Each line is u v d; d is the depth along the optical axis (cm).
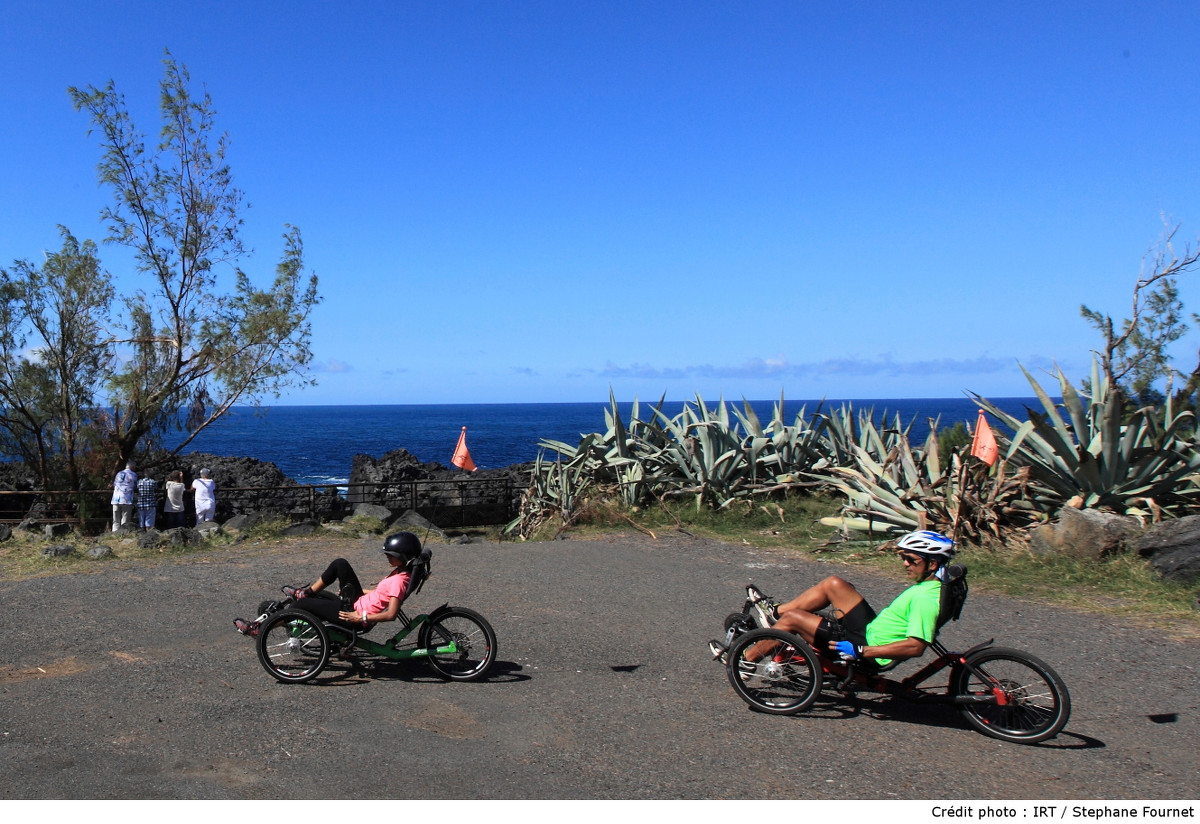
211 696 540
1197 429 1059
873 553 1029
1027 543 962
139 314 1659
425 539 1329
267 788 404
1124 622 715
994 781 420
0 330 1507
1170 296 1355
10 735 470
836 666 508
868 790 408
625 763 439
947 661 488
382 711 515
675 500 1402
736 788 409
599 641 681
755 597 554
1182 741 471
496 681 578
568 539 1212
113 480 1567
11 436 1573
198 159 1623
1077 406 1041
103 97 1532
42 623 729
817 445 1489
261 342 1683
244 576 946
